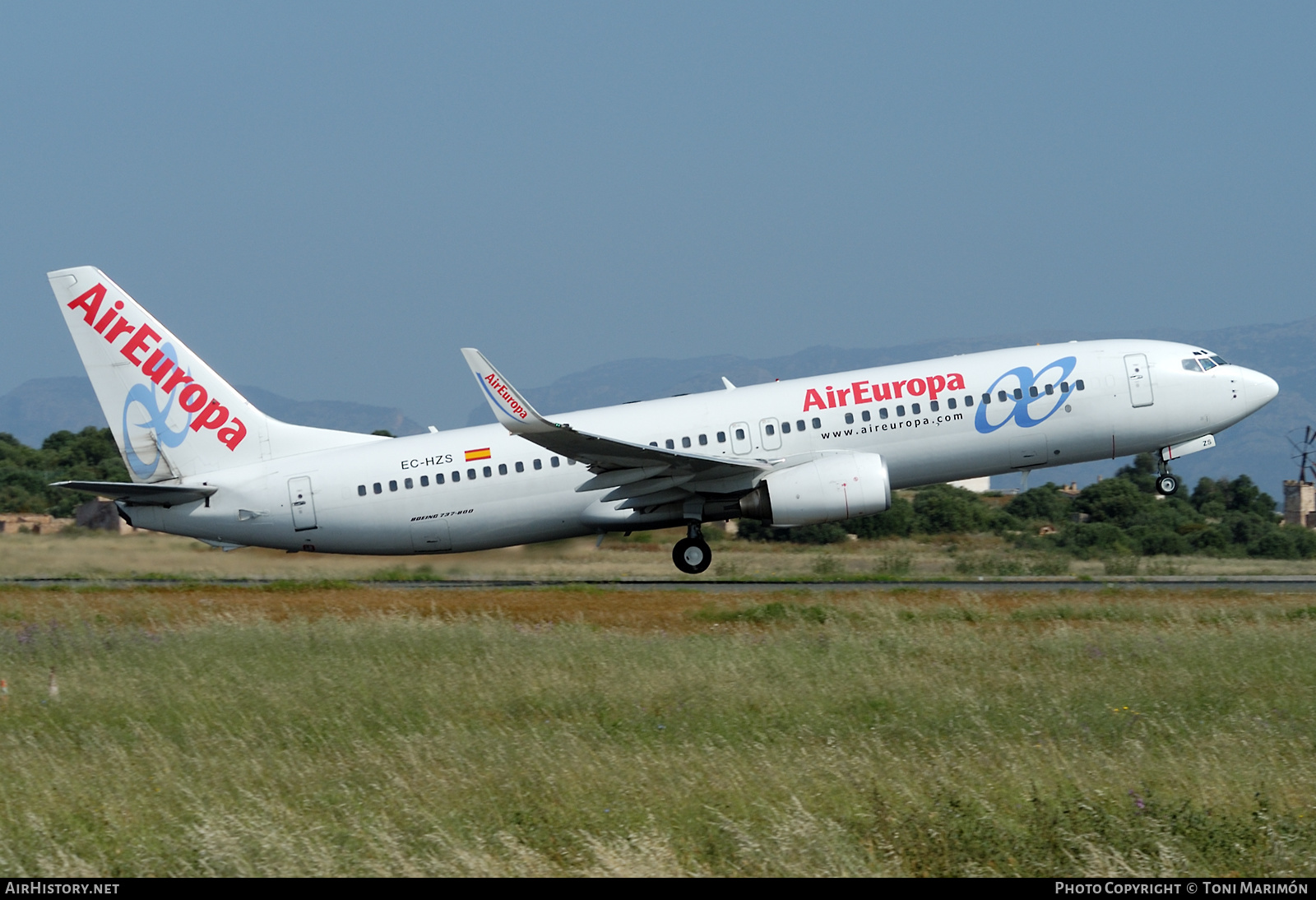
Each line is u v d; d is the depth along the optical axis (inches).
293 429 4909.0
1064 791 1820.9
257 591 4630.9
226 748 2180.1
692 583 4940.9
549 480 4724.4
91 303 4805.6
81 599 4382.4
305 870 1520.7
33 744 2224.4
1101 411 4640.8
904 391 4643.2
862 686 2551.7
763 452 4613.7
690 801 1779.0
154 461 4842.5
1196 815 1674.5
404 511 4734.3
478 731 2230.6
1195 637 3043.8
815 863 1513.3
